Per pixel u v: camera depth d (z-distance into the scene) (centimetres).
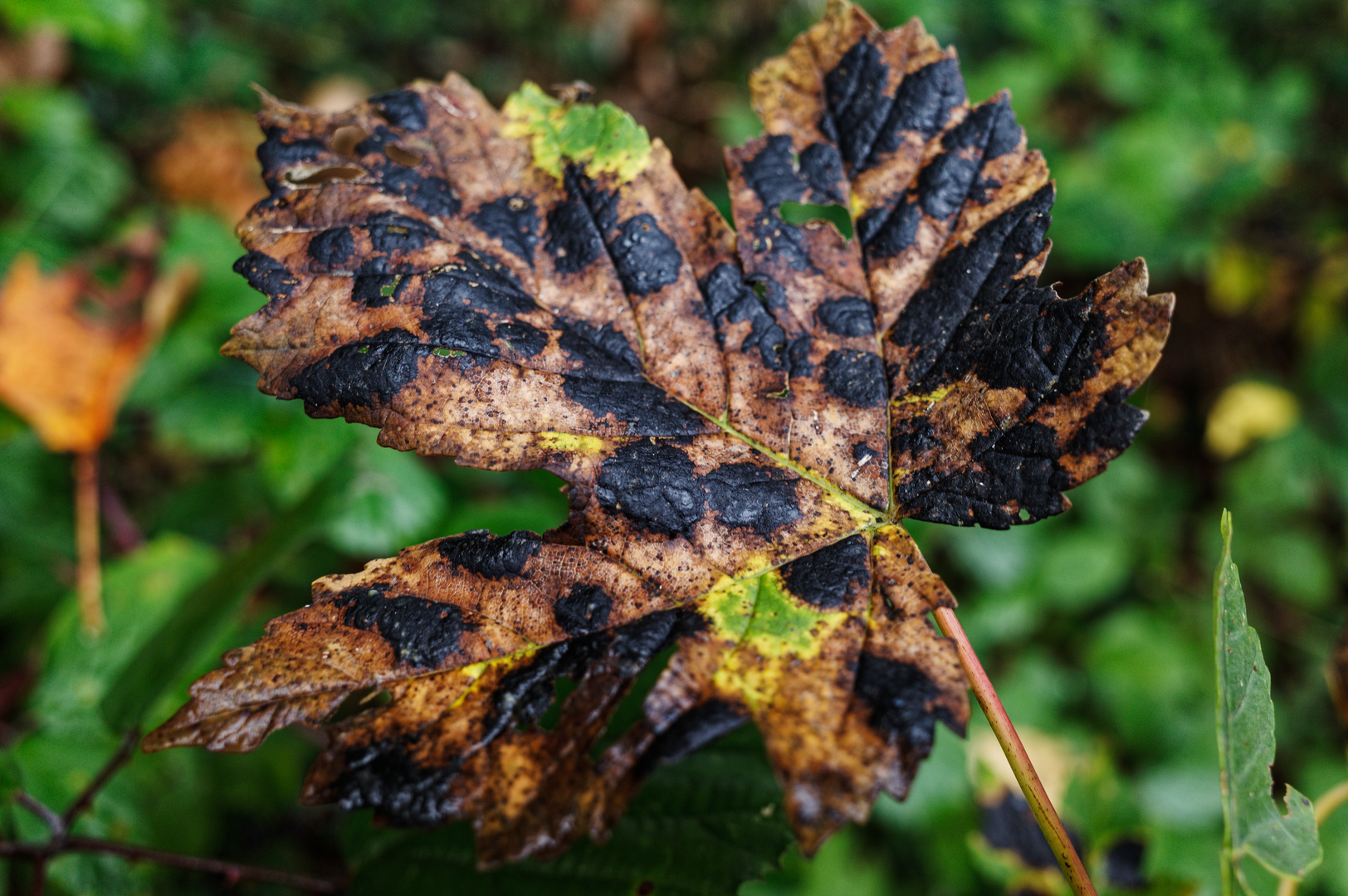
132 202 62
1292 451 85
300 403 43
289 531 33
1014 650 70
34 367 39
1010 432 23
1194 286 96
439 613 22
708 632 22
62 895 30
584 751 21
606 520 23
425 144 25
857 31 26
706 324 25
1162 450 92
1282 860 22
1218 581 23
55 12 42
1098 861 34
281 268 24
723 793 26
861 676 22
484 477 48
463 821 27
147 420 52
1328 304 91
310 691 21
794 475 24
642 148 25
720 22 118
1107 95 92
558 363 24
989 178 25
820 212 54
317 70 85
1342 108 107
